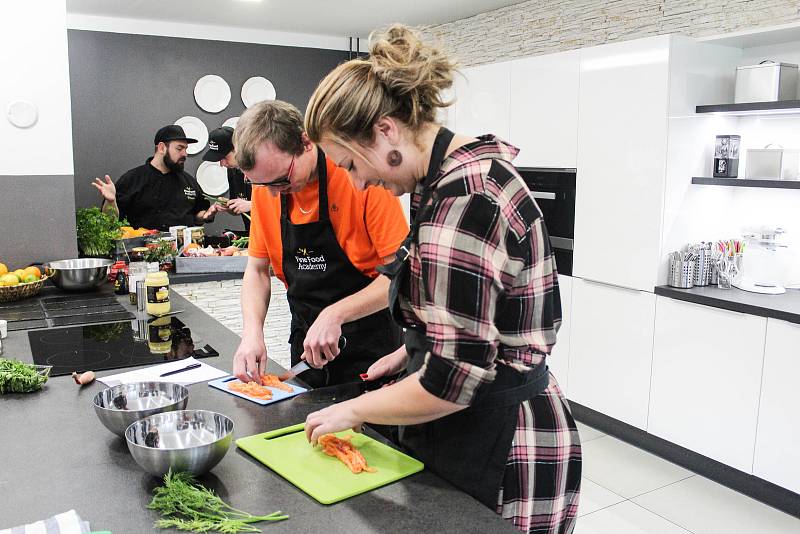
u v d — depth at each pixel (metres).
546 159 3.93
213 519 1.03
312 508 1.07
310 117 1.11
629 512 2.83
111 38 5.69
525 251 1.08
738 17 3.47
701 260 3.34
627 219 3.45
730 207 3.57
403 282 1.16
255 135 1.66
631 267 3.45
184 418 1.29
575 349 3.82
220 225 6.35
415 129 1.11
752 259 3.25
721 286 3.31
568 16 4.52
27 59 2.93
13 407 1.53
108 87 5.74
